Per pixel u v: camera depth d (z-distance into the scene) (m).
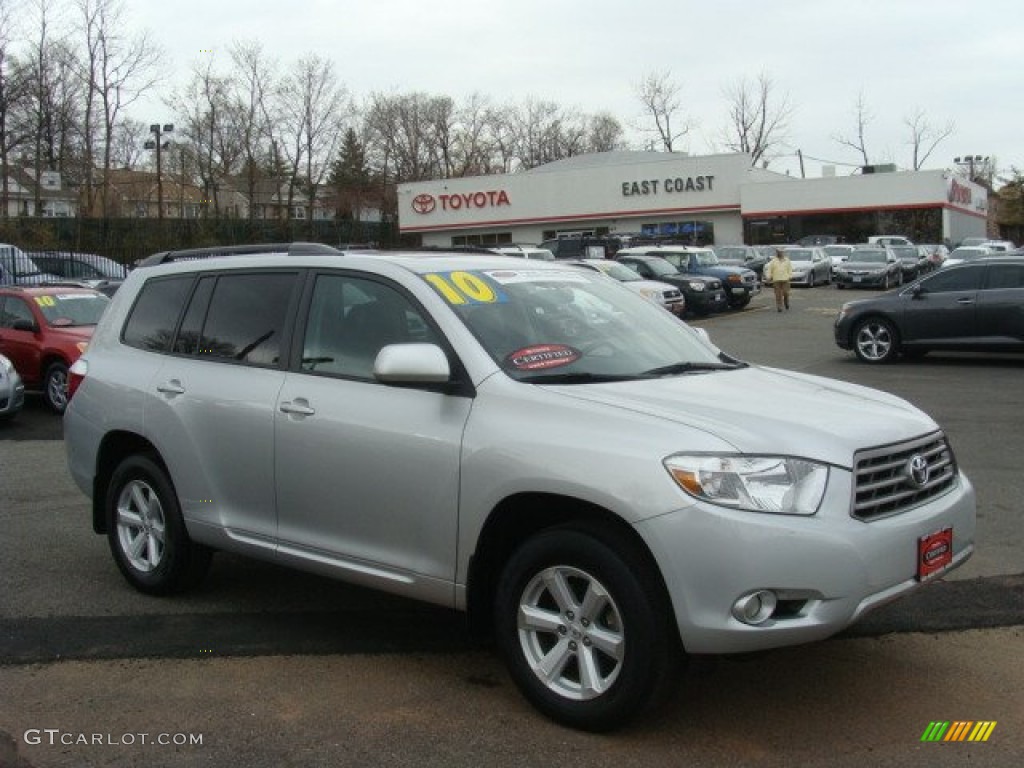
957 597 5.21
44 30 50.19
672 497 3.46
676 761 3.58
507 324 4.37
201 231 40.09
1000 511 6.83
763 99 87.06
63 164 53.31
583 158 71.25
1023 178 72.69
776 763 3.56
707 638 3.44
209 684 4.36
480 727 3.89
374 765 3.62
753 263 38.22
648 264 26.34
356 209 87.75
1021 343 14.25
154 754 3.73
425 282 4.44
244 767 3.63
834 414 3.94
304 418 4.55
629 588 3.57
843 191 50.31
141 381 5.42
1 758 3.71
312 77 77.19
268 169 72.50
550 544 3.76
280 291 4.98
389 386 4.32
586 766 3.56
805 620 3.46
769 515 3.43
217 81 68.38
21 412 12.91
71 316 13.30
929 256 40.66
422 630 4.98
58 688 4.34
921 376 13.76
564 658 3.82
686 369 4.56
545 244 35.00
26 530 7.03
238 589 5.67
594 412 3.78
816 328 22.28
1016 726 3.84
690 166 53.16
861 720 3.89
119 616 5.23
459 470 3.98
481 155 96.38
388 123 90.56
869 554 3.53
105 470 5.78
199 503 5.11
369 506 4.32
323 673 4.46
